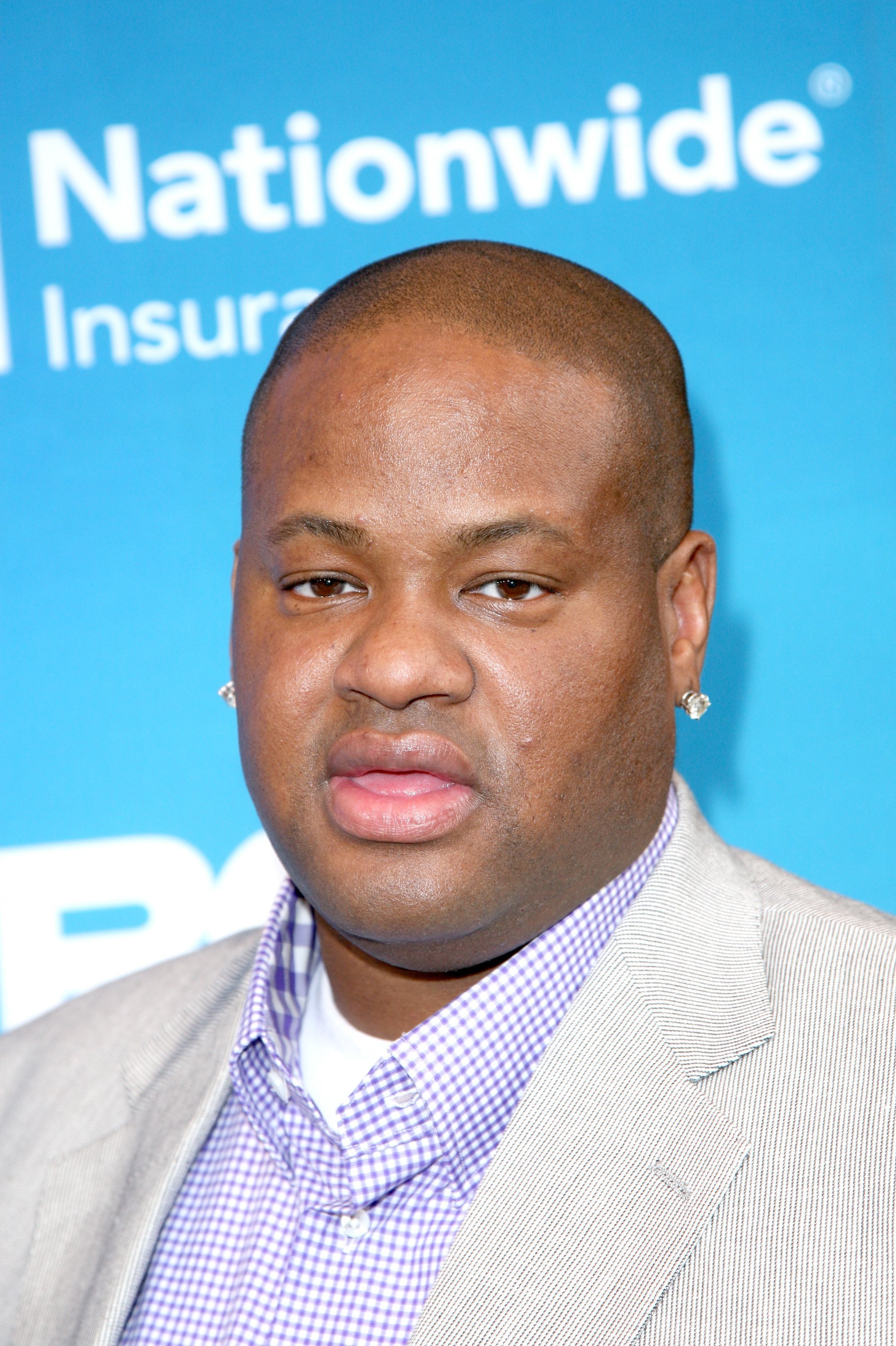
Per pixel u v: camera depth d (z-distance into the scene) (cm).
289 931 303
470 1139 255
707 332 467
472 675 235
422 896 237
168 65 490
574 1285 226
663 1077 244
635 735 254
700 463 464
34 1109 329
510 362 243
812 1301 215
